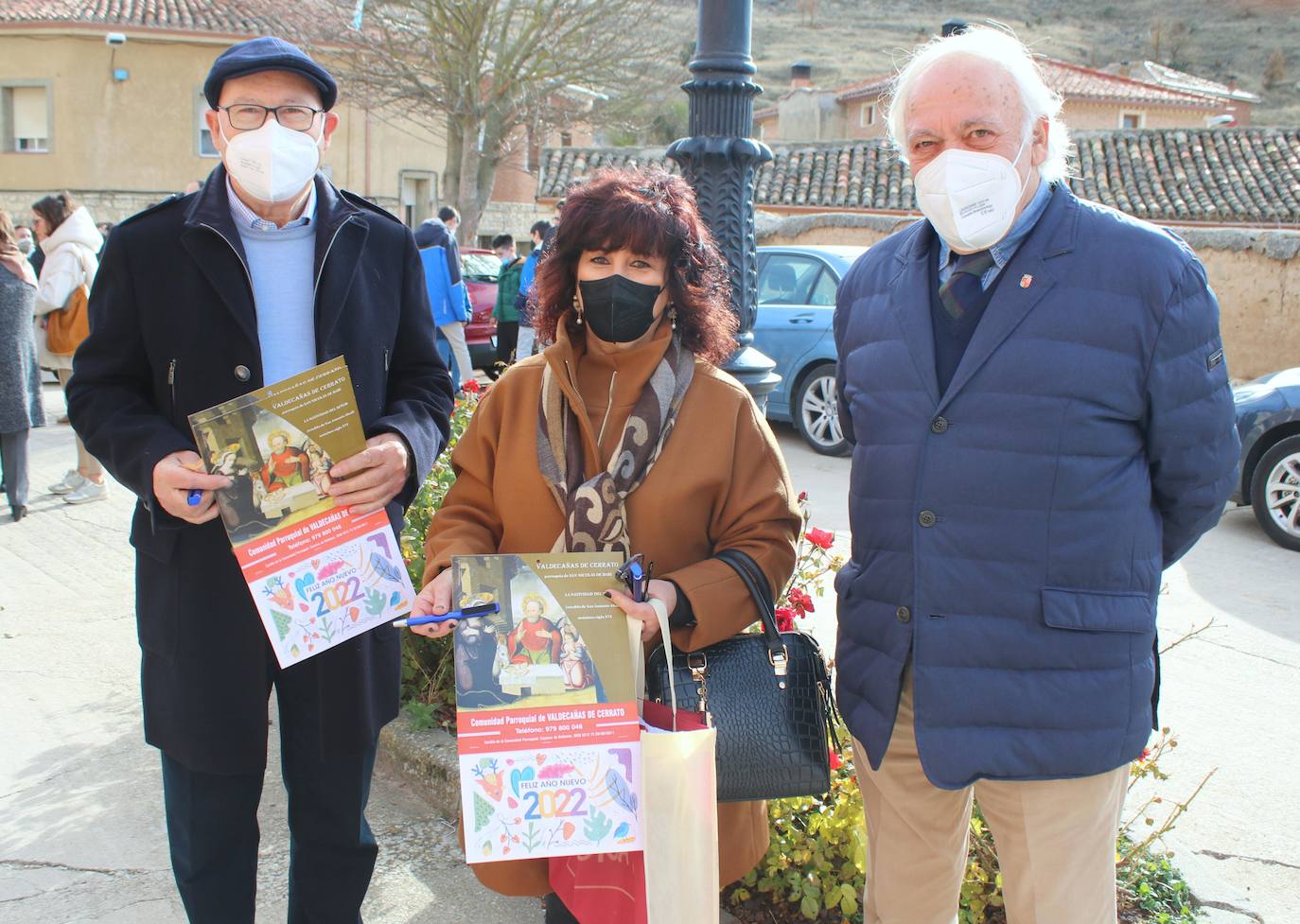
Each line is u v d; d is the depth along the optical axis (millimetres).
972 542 1946
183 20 27516
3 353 6344
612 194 2131
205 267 2150
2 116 27969
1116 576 1937
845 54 88375
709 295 2217
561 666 1950
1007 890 2123
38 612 5043
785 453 9633
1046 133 1996
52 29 27016
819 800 2922
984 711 1939
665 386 2154
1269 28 88750
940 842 2199
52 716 4016
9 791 3490
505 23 23562
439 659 3863
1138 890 2908
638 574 1962
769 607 2150
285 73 2131
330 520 2111
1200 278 1934
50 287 7391
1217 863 3297
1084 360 1894
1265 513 7035
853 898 2732
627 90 24578
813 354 9555
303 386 2055
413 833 3314
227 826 2340
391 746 3662
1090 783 1970
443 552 2180
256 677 2238
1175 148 22422
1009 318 1926
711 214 4152
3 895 2941
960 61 1949
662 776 1854
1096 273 1909
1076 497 1906
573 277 2211
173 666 2215
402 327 2457
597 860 2059
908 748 2127
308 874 2477
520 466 2219
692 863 1861
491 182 25297
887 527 2061
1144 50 87500
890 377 2068
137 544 2244
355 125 29281
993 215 1919
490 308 14156
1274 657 5023
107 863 3109
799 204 20938
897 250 2172
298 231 2266
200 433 2006
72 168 27719
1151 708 2090
